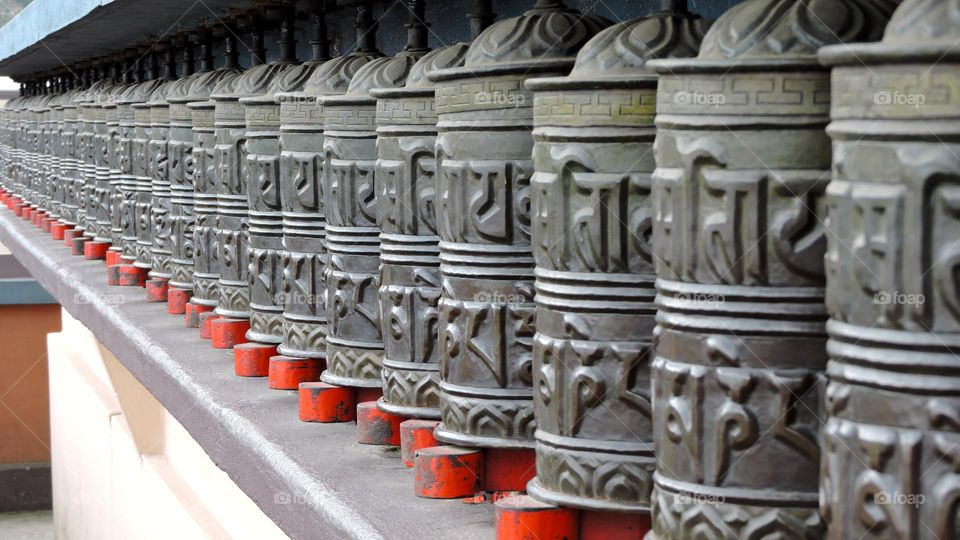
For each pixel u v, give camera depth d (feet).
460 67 8.36
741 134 5.92
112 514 25.05
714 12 8.30
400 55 10.67
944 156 4.93
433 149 9.45
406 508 8.32
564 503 7.33
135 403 21.59
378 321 10.71
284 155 12.03
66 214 26.66
